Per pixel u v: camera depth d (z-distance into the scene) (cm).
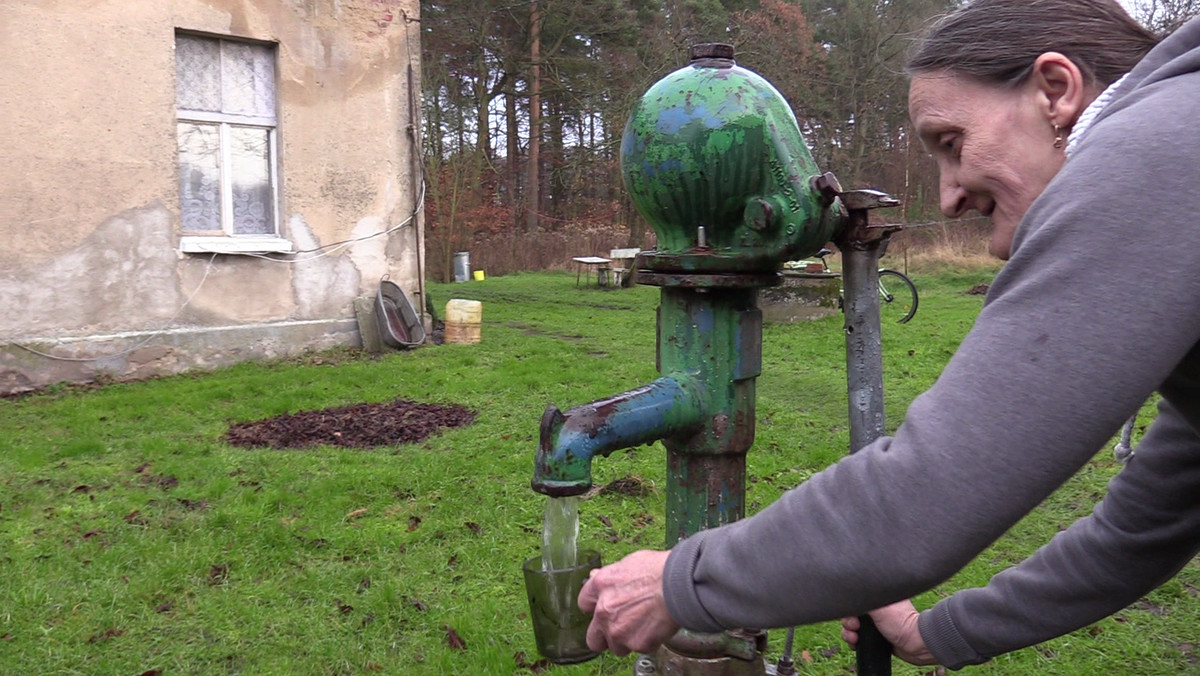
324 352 1006
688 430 156
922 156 2788
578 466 136
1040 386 83
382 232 1068
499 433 630
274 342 976
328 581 377
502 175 3359
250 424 671
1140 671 305
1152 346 81
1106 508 139
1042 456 83
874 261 147
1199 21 95
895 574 88
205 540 421
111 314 866
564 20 2850
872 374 146
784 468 538
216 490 494
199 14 909
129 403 742
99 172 852
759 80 154
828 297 1304
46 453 582
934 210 2750
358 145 1042
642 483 489
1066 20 107
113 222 863
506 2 2766
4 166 798
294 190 993
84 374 843
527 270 2817
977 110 111
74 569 387
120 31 855
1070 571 140
